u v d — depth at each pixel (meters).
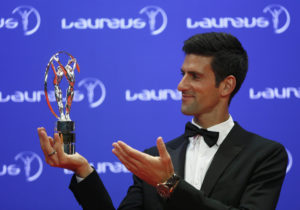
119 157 3.06
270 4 7.74
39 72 7.64
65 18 7.72
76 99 7.62
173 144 4.16
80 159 3.37
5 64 7.61
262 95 7.68
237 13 7.76
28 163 7.54
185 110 3.77
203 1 7.77
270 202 3.49
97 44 7.71
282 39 7.71
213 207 3.14
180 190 3.07
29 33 7.67
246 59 3.96
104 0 7.76
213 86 3.72
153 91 7.73
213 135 3.82
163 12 7.79
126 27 7.76
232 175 3.63
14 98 7.59
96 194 3.42
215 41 3.74
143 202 3.95
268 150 3.74
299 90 7.67
